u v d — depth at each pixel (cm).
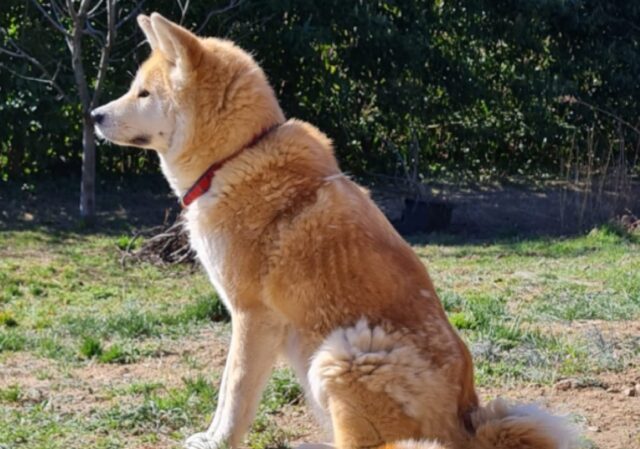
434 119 2045
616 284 1084
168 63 552
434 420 487
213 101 539
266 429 609
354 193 532
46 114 1734
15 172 1805
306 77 1920
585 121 2088
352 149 1995
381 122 2005
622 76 2042
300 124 550
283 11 1802
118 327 885
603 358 741
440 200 1689
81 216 1582
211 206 535
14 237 1477
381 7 1934
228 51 554
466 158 2114
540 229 1688
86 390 694
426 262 1306
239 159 533
